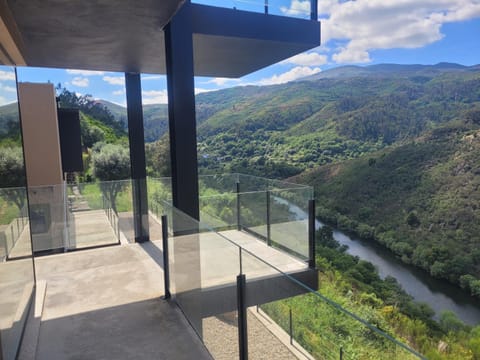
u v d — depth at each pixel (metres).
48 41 3.90
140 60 4.88
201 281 3.00
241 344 2.38
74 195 5.86
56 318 3.33
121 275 4.42
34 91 8.40
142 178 6.05
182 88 3.62
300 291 2.07
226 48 4.45
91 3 2.87
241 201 6.26
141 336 3.01
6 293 2.59
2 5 2.41
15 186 3.30
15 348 2.70
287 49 4.59
